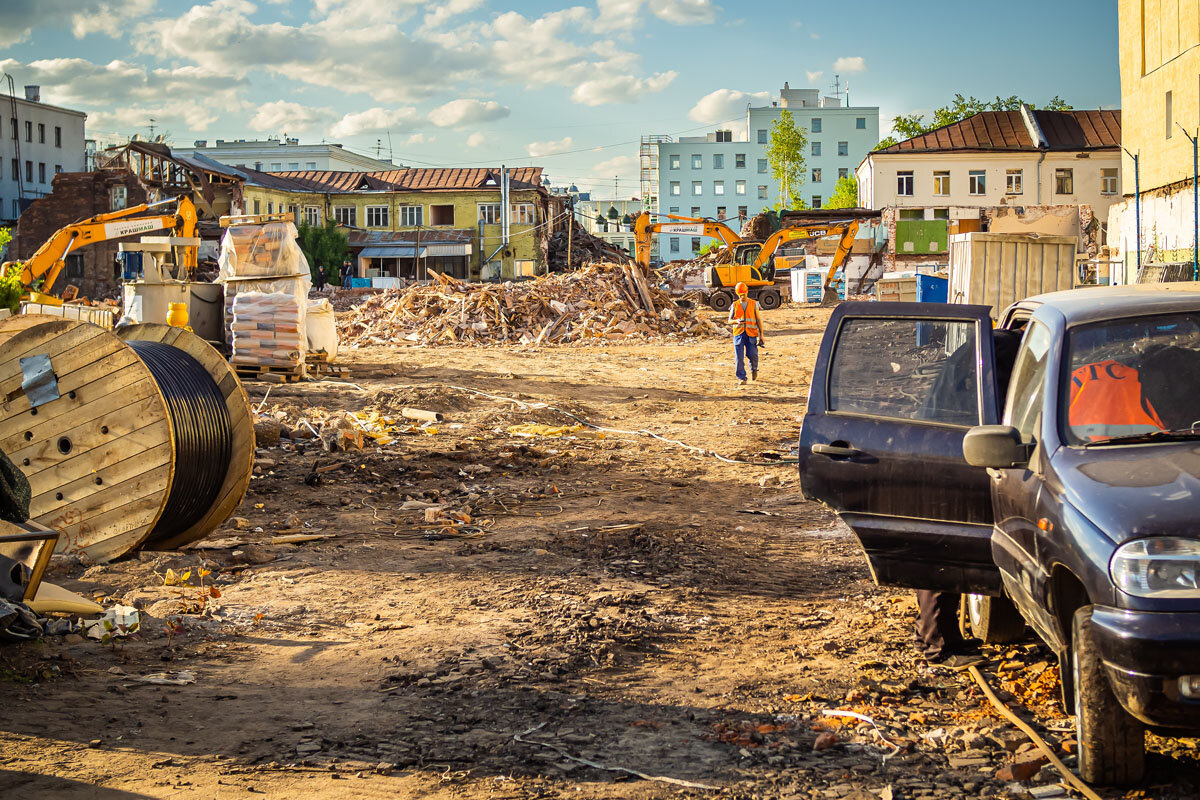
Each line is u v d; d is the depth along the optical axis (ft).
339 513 33.45
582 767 14.70
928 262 206.18
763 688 18.16
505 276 250.57
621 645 20.43
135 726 15.88
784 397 66.44
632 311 126.62
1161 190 125.39
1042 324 17.95
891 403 19.19
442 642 20.43
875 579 19.10
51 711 16.30
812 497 19.43
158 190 202.59
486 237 252.21
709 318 151.43
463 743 15.49
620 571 26.21
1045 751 14.82
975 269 52.60
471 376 76.95
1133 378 16.05
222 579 25.29
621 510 34.06
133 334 29.89
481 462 43.19
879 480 18.74
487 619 22.09
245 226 69.82
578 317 122.21
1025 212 202.18
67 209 199.41
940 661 19.53
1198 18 114.11
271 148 431.02
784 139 345.51
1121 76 140.46
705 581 25.46
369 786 13.93
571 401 62.59
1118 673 12.91
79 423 26.50
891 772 14.57
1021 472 16.22
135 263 181.78
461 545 29.17
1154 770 14.23
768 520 32.96
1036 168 212.64
